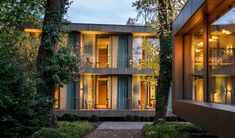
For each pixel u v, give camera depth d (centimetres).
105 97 2778
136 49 2769
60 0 1393
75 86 2697
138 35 2778
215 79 877
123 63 2769
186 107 1077
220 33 838
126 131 1702
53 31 1366
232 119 605
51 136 1148
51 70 1334
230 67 761
